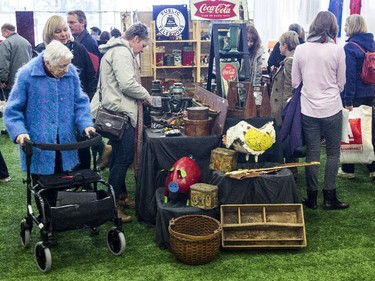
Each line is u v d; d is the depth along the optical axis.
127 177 4.56
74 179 2.80
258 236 3.04
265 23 9.15
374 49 4.07
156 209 3.34
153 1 10.80
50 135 2.85
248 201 3.15
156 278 2.69
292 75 3.57
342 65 3.44
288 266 2.82
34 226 3.38
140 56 6.70
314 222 3.47
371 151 4.16
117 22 11.04
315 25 3.43
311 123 3.52
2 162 4.42
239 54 3.78
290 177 3.15
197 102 3.75
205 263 2.84
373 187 4.25
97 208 2.74
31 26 6.62
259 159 3.54
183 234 2.78
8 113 2.77
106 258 2.94
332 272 2.75
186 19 6.66
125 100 3.36
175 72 6.87
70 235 3.28
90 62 3.93
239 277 2.69
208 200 3.04
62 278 2.70
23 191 4.21
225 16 4.08
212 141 3.31
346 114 3.61
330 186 3.71
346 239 3.18
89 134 2.89
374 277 2.69
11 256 2.97
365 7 5.89
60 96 2.87
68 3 10.79
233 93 3.43
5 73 6.09
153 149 3.29
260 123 3.45
